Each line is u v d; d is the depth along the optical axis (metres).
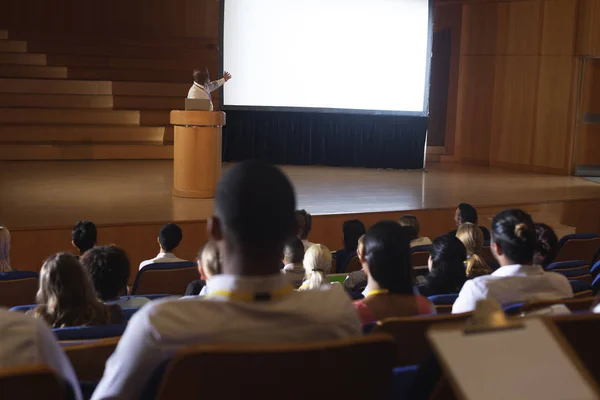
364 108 10.68
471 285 2.59
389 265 2.38
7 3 11.86
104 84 11.33
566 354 1.07
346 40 10.52
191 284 3.35
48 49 11.51
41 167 9.62
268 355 1.20
